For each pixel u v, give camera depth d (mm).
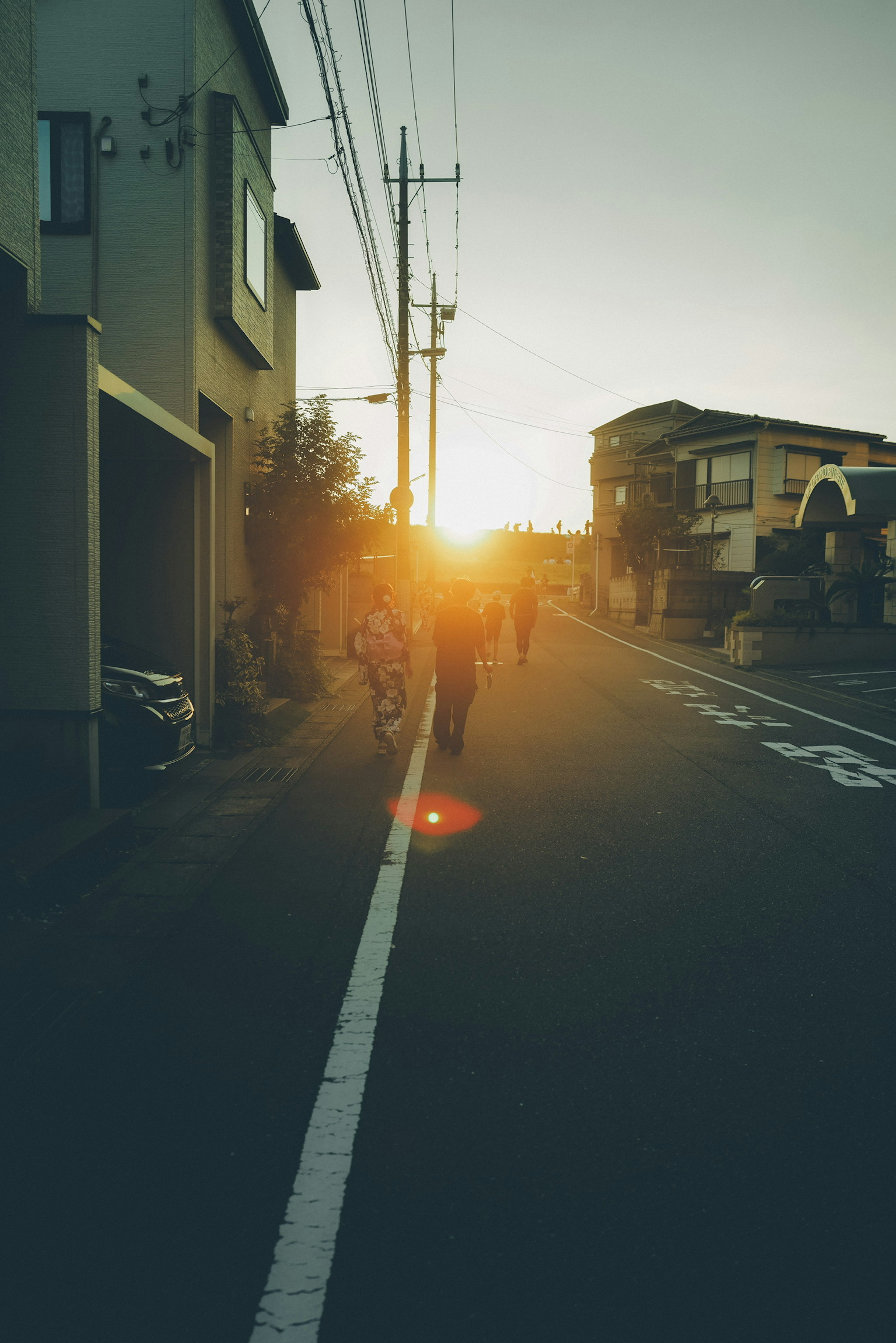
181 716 7941
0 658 6309
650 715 12742
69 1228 2453
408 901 5086
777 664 20125
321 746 10266
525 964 4223
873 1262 2328
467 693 9648
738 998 3869
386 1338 2090
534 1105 3057
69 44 11094
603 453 50688
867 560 23203
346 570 20109
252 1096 3113
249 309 12953
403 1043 3479
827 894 5211
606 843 6270
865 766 9180
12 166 6160
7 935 4609
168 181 11133
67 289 11188
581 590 52875
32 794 6023
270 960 4281
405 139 20203
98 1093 3133
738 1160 2754
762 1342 2082
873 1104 3064
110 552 9766
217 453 13023
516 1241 2406
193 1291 2230
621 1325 2125
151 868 5746
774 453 36969
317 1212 2520
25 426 6242
